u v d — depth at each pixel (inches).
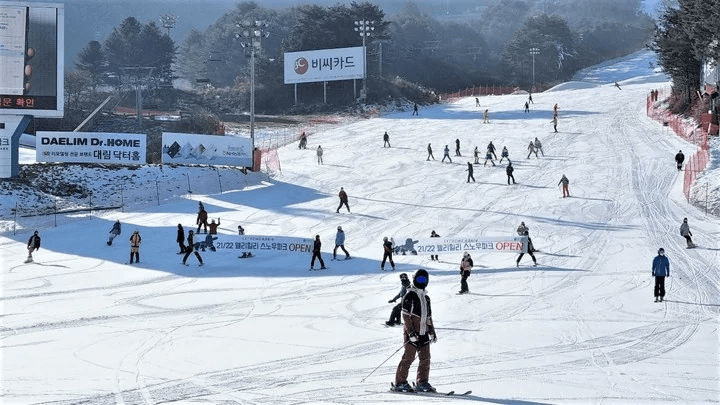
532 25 7568.9
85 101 4121.6
